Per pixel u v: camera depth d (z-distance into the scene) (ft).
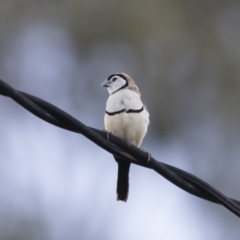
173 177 22.65
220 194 22.65
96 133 22.11
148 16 55.01
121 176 28.17
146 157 22.53
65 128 21.74
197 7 56.44
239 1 57.41
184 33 55.62
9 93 20.45
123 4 55.36
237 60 55.62
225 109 53.98
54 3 56.85
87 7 55.88
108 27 55.36
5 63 56.44
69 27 56.24
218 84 54.75
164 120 53.67
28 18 57.11
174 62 54.80
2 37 57.00
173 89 54.19
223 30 56.75
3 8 57.41
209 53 55.62
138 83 54.13
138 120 28.32
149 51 54.75
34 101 21.17
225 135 53.16
